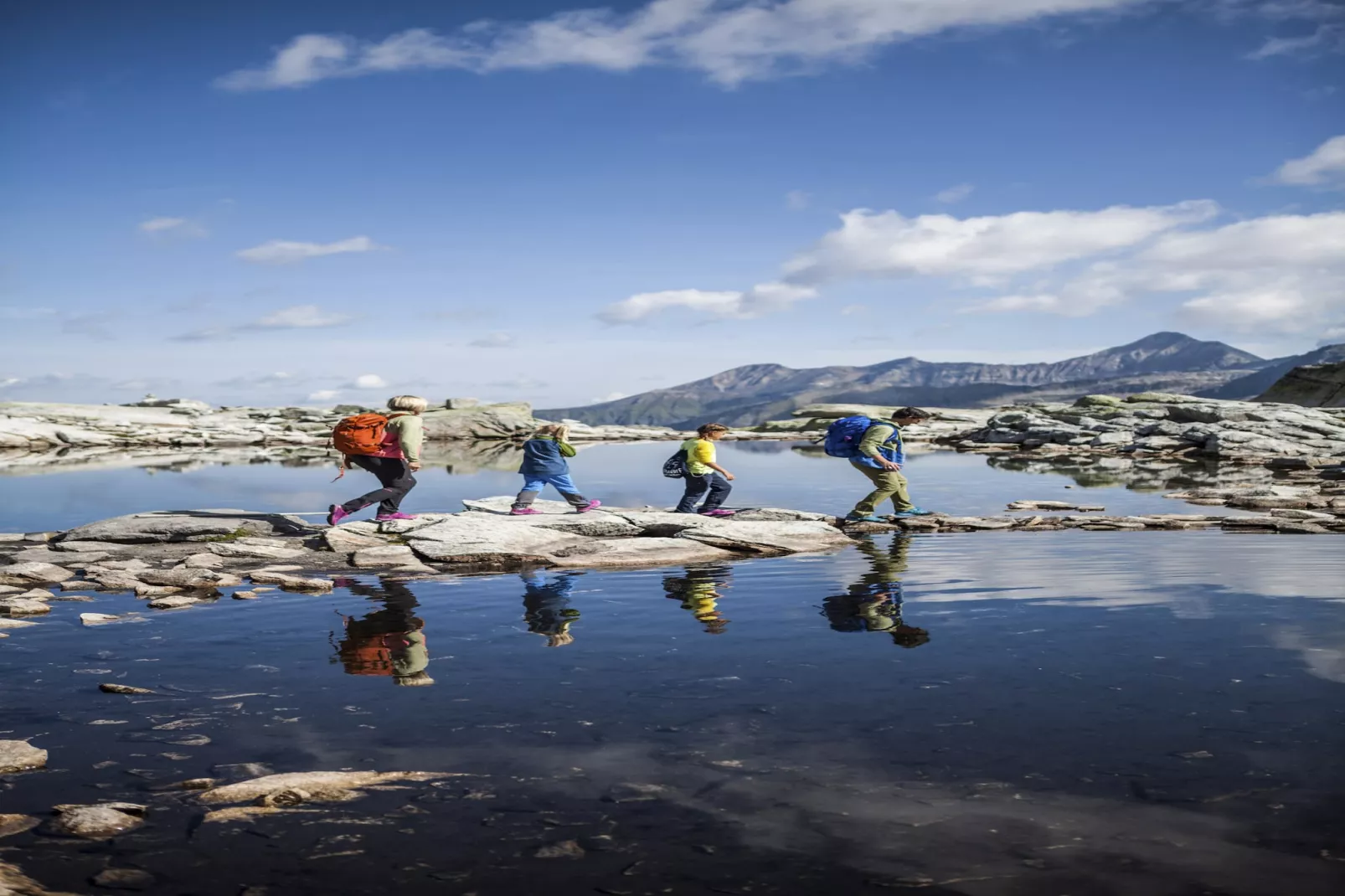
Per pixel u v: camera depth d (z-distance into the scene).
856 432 14.41
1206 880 3.07
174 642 6.74
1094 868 3.16
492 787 3.93
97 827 3.55
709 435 13.97
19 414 50.97
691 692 5.28
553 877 3.15
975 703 4.95
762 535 11.81
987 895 3.00
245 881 3.14
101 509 16.77
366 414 12.55
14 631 7.18
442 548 10.80
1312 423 33.81
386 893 3.06
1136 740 4.34
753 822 3.55
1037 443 40.38
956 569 9.71
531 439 13.74
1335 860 3.19
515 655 6.22
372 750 4.40
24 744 4.45
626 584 9.03
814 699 5.09
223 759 4.32
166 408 63.47
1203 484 21.14
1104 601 7.68
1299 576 8.80
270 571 9.95
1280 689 5.09
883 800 3.73
